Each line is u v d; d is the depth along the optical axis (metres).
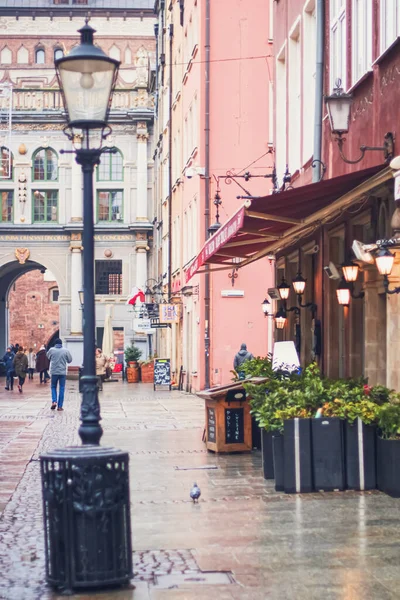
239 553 9.65
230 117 39.94
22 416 29.27
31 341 94.75
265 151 39.94
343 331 20.45
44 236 71.69
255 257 22.66
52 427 25.09
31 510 12.42
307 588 8.32
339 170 18.45
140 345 71.12
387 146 14.59
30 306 94.88
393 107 14.55
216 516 11.64
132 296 59.91
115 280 71.69
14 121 71.81
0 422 26.84
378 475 13.18
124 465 8.64
